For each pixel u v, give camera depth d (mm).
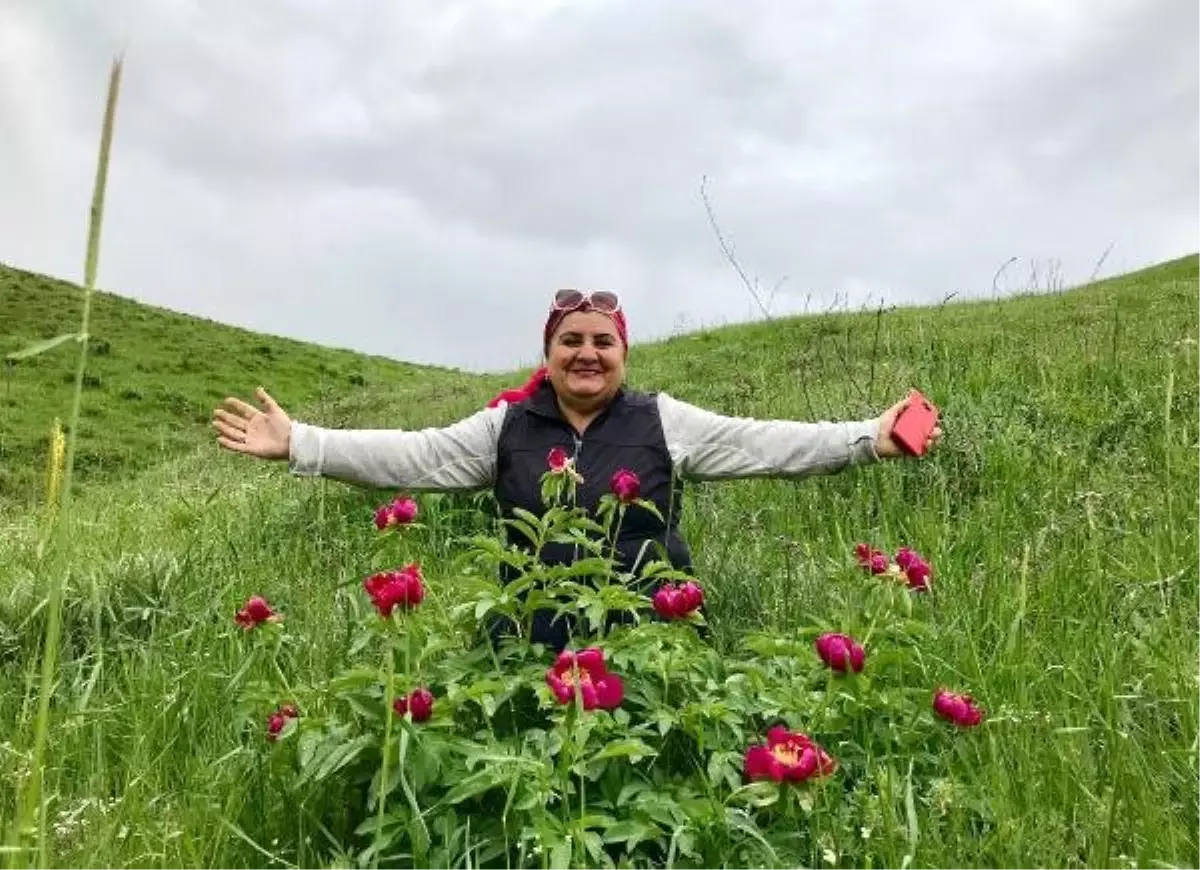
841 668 2244
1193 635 2893
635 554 3338
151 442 18031
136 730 2842
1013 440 4918
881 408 5605
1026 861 1976
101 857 2201
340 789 2459
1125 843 2055
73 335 1262
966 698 2412
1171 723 2537
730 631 3385
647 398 3541
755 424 3541
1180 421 4902
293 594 4172
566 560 3314
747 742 2412
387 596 2146
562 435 3449
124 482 10281
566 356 3395
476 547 3125
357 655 3137
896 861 1951
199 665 3176
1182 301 13648
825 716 2352
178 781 2730
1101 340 7621
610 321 3410
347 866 2102
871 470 4734
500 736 2473
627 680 2434
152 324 34625
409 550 4402
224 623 3584
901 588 2613
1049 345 7621
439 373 34219
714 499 4902
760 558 3973
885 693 2463
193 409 23438
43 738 1383
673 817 2135
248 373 29906
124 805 2447
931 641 2916
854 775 2445
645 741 2391
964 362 6891
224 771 2650
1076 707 2547
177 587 4141
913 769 2459
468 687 2334
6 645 3809
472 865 2172
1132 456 4652
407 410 13562
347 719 2539
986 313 14484
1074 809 2135
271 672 3248
